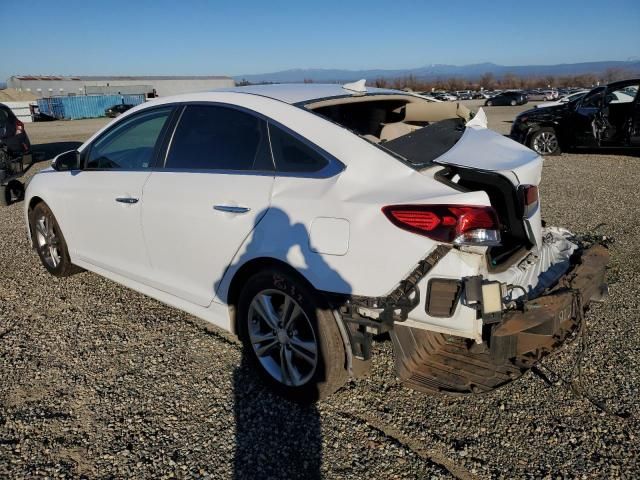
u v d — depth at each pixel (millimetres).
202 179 3314
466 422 2889
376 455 2656
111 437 2818
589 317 4027
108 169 4055
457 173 2803
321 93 3396
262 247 2941
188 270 3467
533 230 3037
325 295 2748
